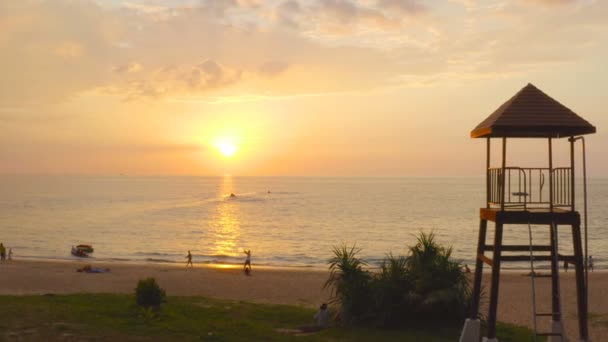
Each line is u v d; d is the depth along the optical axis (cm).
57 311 1421
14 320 1287
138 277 3497
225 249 5944
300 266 4647
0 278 3369
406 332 1477
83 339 1160
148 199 15900
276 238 6969
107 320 1358
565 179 1224
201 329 1345
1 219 9319
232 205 13238
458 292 1550
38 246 6031
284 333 1459
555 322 1259
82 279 3378
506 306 2611
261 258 5228
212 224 8606
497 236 1213
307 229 8000
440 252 1655
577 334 1984
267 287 3159
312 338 1377
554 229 1216
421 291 1560
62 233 7294
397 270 1592
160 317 1453
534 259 1264
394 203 14250
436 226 8375
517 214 1212
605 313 2425
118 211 11169
